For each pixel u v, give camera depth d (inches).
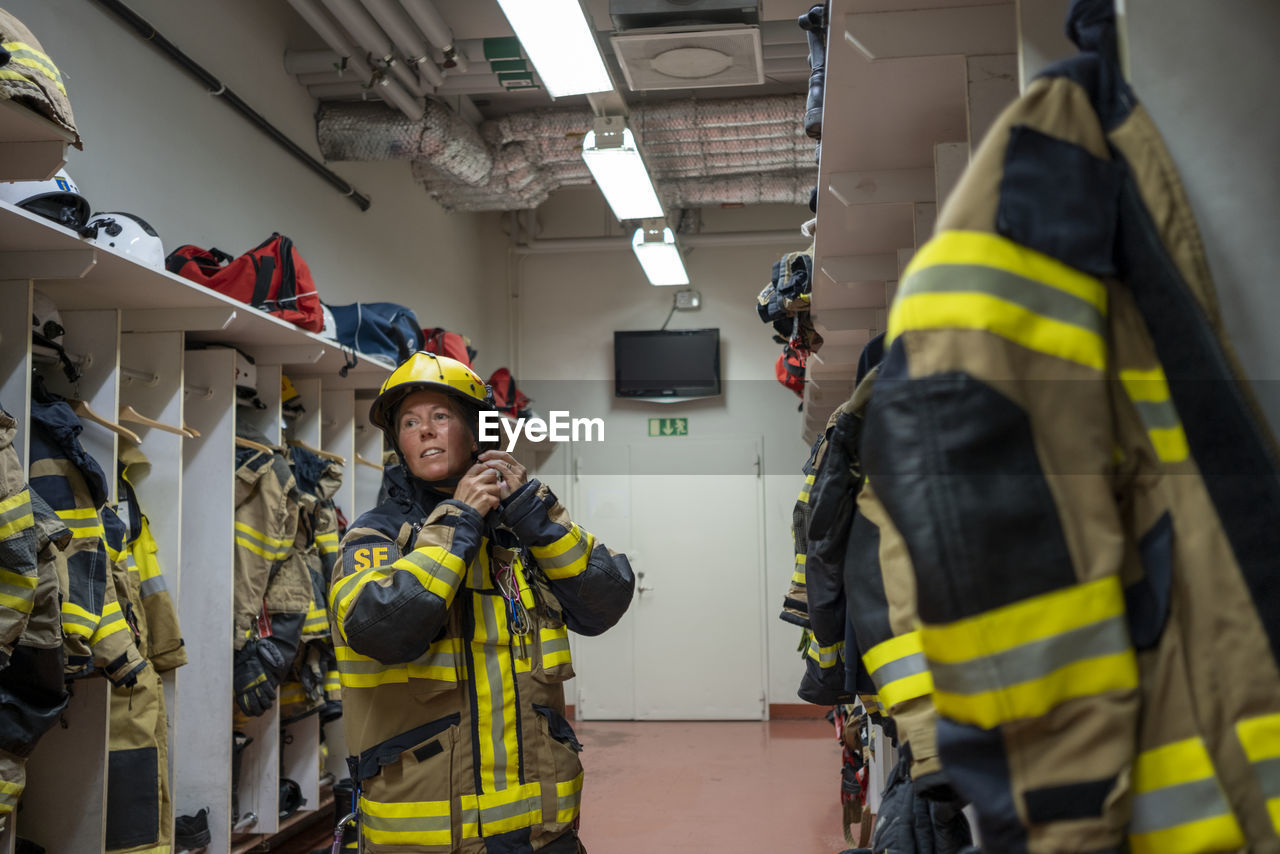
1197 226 36.1
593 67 173.8
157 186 160.6
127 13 152.3
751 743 281.9
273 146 201.0
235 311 140.6
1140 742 32.0
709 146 256.5
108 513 121.3
